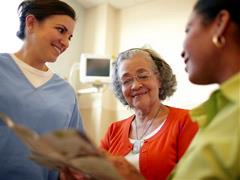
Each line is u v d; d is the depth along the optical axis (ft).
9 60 4.40
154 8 10.34
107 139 4.84
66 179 3.04
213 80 2.32
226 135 1.85
